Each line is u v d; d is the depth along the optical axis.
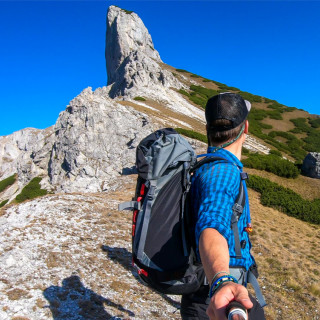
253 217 17.80
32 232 9.69
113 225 11.46
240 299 1.00
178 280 1.84
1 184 54.53
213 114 1.88
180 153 1.90
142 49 89.44
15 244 8.59
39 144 46.47
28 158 47.28
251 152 41.75
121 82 63.31
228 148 1.87
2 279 6.59
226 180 1.59
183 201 1.85
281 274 10.57
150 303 6.69
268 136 57.28
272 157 34.62
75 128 41.00
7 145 90.00
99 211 12.92
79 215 12.05
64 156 41.41
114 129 41.06
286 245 13.91
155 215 1.85
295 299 9.07
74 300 6.17
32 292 6.23
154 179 1.89
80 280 7.05
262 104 76.25
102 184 37.47
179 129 39.34
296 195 22.56
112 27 88.06
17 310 5.54
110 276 7.65
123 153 40.19
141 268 1.90
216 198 1.50
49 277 6.98
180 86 69.12
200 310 1.99
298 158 49.97
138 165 1.96
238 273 1.73
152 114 45.47
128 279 7.68
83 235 10.14
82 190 37.75
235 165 1.71
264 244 13.39
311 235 16.53
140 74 58.97
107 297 6.54
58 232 10.04
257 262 11.39
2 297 5.87
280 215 19.64
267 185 23.34
